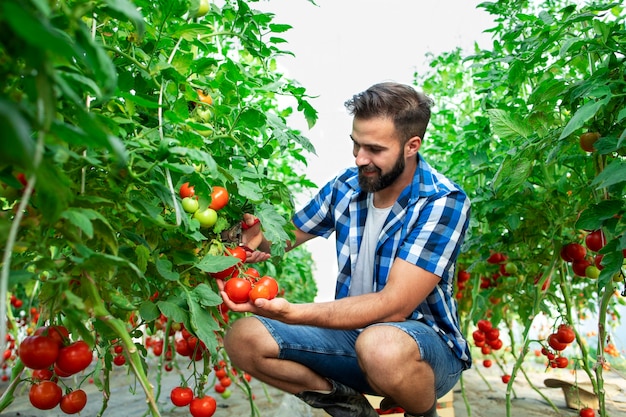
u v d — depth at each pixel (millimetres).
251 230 1949
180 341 2049
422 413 1854
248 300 1604
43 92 656
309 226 2256
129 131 1392
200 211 1438
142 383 1184
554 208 2439
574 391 3004
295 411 2977
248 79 1882
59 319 1382
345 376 1968
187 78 1588
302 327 1967
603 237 1971
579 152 2264
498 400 3271
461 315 3852
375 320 1722
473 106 3516
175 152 1105
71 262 1100
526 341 2393
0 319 644
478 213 2633
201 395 1830
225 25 2004
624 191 1799
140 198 1347
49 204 915
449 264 1832
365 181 1828
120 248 1313
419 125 1821
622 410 2928
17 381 1444
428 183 1917
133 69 1463
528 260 2814
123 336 1142
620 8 2348
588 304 3637
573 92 1738
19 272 883
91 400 3043
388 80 1931
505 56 2301
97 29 1387
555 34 1772
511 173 1980
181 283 1428
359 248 2045
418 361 1724
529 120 1906
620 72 1684
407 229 1868
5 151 621
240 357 1917
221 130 1774
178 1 1355
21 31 552
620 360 4500
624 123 1746
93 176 1229
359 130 1780
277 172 3238
